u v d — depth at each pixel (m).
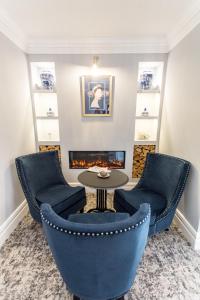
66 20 2.01
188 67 1.96
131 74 2.61
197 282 1.43
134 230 0.94
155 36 2.40
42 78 2.71
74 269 1.02
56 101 2.88
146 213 1.02
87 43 2.46
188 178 1.94
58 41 2.44
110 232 0.88
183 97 2.08
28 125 2.60
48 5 1.73
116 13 1.88
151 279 1.45
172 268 1.56
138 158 2.95
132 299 1.30
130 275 1.10
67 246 0.94
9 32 2.03
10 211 2.06
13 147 2.17
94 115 2.73
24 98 2.47
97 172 2.29
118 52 2.52
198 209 1.77
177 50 2.22
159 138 2.86
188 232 1.91
